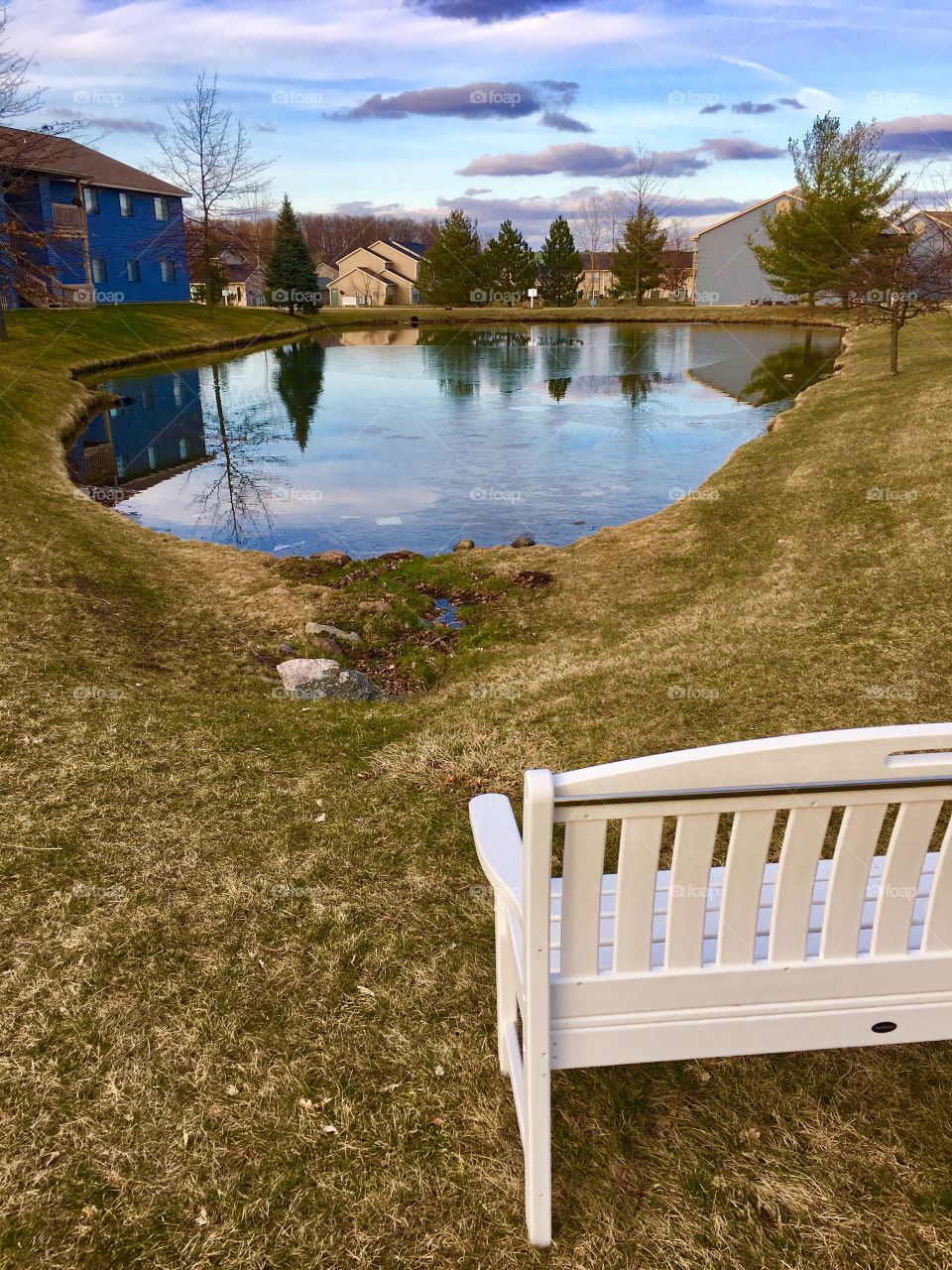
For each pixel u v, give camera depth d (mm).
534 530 12438
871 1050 2410
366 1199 2020
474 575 9945
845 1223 1916
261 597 9109
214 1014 2625
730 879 1600
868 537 8703
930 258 18406
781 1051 1772
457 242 63906
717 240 57312
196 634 7629
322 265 86125
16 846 3520
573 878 1564
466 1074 2389
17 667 5625
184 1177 2080
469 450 18266
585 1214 1960
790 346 34500
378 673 7246
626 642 6879
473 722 5074
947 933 1727
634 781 1463
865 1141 2125
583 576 9547
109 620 7449
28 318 31828
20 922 3053
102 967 2824
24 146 26000
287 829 3762
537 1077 1717
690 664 5801
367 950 2947
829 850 3461
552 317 57094
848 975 1720
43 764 4246
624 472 15797
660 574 9195
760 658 5742
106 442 19125
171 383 27734
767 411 21172
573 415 22125
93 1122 2229
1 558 8641
